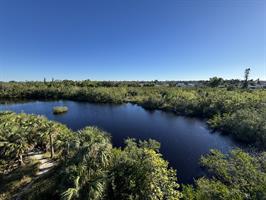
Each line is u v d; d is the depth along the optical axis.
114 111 59.16
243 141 32.75
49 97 92.06
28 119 28.89
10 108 63.72
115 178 15.98
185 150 29.41
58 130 24.19
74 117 50.66
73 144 17.50
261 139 30.34
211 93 61.25
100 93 80.19
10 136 20.95
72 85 106.94
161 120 47.88
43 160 22.58
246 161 18.95
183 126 42.56
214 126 40.47
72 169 14.49
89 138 17.89
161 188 15.61
